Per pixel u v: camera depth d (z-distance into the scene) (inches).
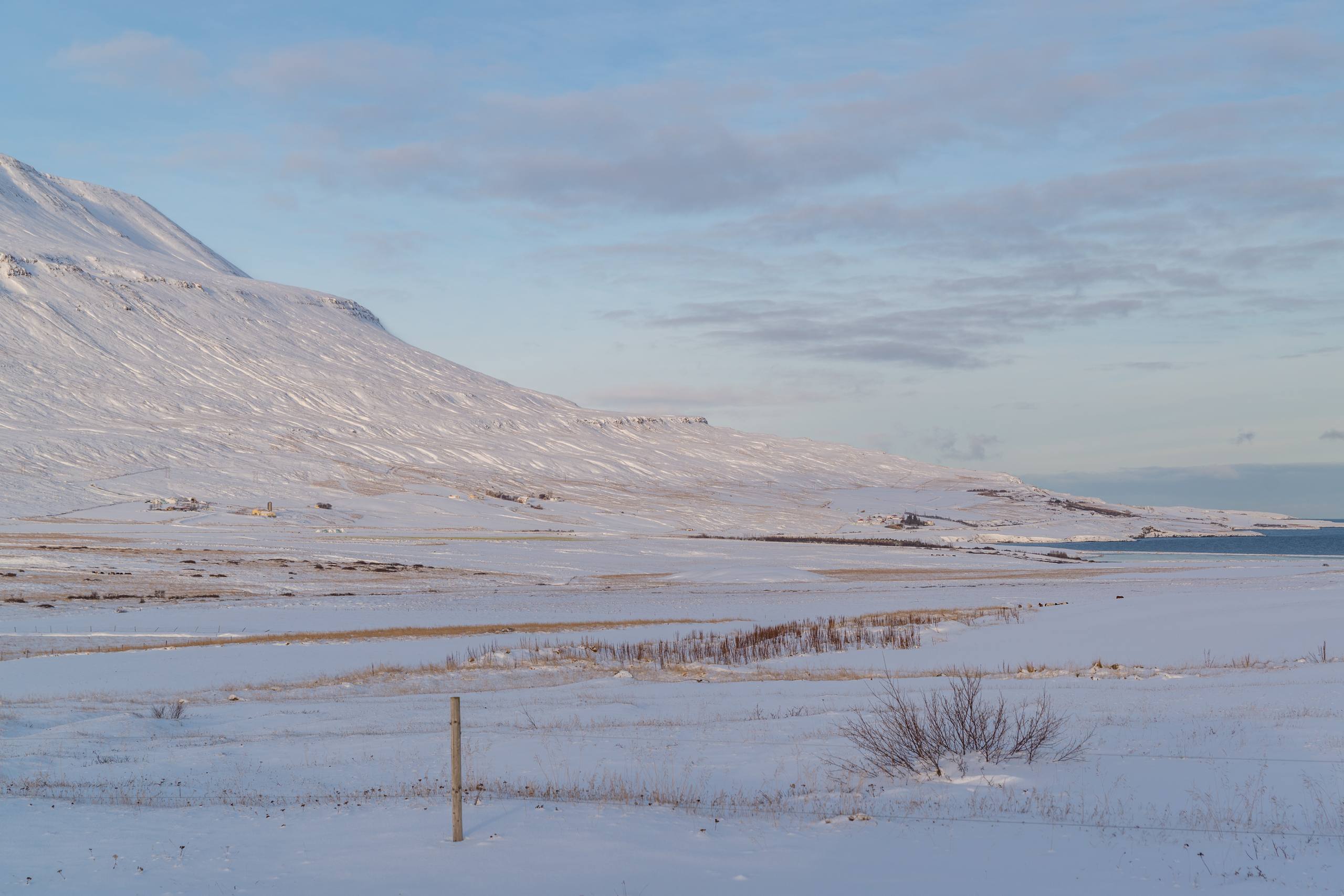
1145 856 369.7
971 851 378.6
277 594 2482.8
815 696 940.0
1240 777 495.2
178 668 1272.1
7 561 2935.5
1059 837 397.7
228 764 626.5
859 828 416.2
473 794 502.9
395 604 2239.2
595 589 2819.9
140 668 1264.8
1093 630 1504.7
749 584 3056.1
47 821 448.5
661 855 376.5
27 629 1704.0
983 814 439.2
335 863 367.2
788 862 366.0
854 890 331.0
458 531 5629.9
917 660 1283.2
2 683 1139.9
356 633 1704.0
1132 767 520.1
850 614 2059.5
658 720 809.5
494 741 695.7
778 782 526.6
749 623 1908.2
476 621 1923.0
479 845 391.9
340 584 2773.1
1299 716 676.7
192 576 2778.1
